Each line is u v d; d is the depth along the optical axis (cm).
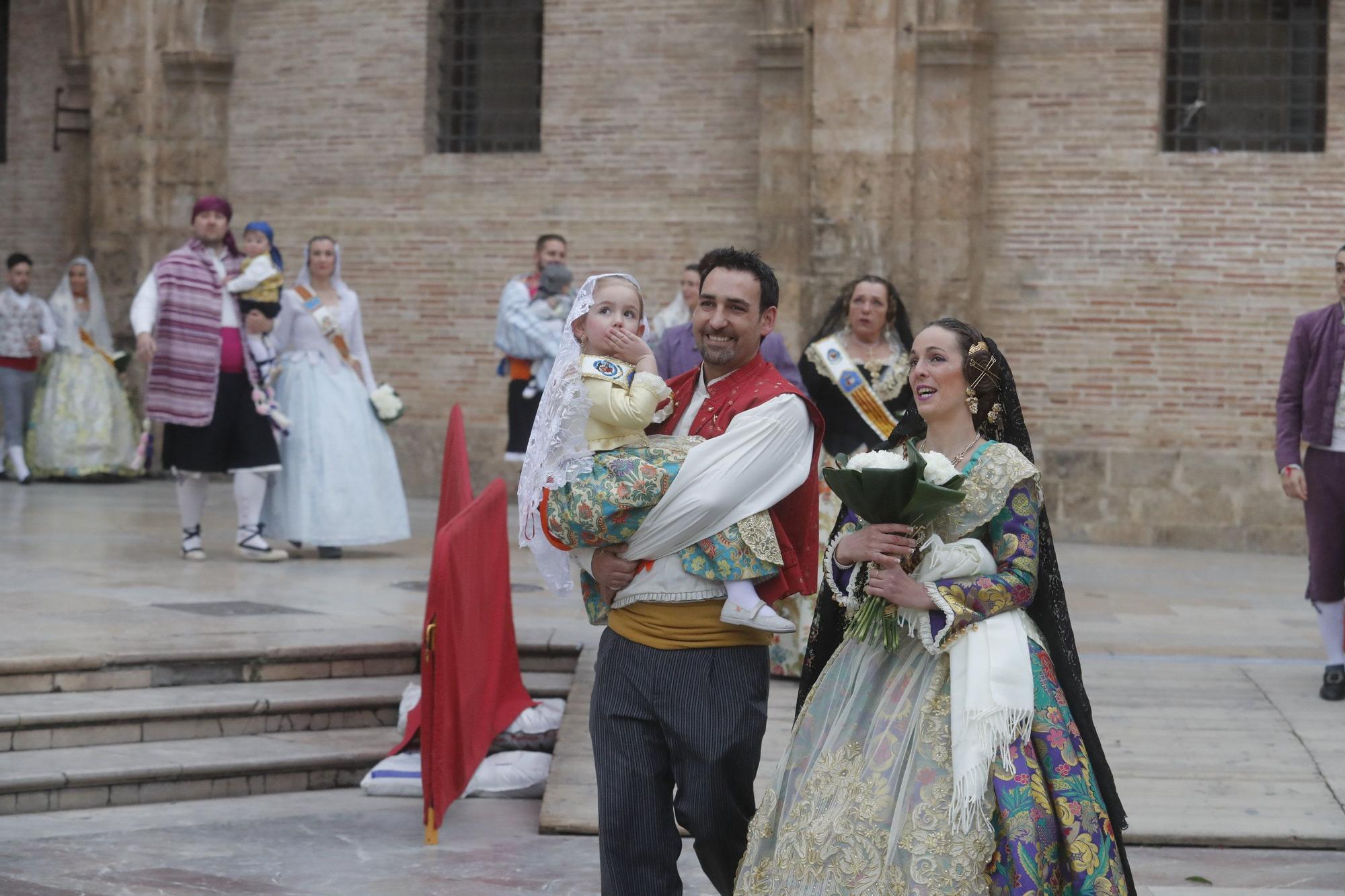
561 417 410
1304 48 1345
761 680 423
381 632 771
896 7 1360
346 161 1581
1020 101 1373
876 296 704
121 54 1634
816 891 383
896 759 385
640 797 418
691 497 406
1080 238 1366
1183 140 1367
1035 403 1380
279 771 639
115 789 610
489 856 550
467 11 1557
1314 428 737
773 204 1414
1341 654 729
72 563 984
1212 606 991
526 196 1521
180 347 995
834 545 414
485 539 647
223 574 958
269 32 1609
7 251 1762
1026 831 369
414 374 1559
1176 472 1348
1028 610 405
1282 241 1328
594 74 1497
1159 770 629
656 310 1484
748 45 1445
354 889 510
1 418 1641
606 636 430
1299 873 542
